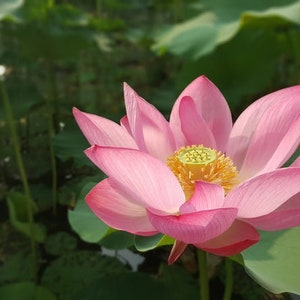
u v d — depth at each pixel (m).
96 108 1.64
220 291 0.94
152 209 0.70
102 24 1.69
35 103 1.35
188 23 1.34
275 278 0.72
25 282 1.01
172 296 0.90
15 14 1.40
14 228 1.18
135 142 0.75
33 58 1.47
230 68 1.30
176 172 0.78
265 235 0.79
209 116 0.81
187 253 1.01
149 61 2.20
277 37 1.37
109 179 0.72
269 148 0.76
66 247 1.11
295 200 0.70
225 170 0.78
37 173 1.32
